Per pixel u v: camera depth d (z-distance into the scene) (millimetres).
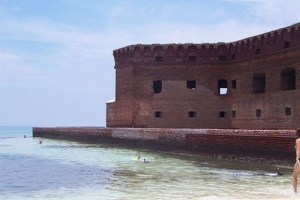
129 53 61844
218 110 58812
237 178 25109
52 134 82938
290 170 28922
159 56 60969
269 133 32531
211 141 39312
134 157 39938
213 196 19031
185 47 60156
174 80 60281
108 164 33656
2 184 23734
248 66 54250
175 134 44812
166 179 24812
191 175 26547
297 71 45719
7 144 68625
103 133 62219
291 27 46938
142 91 60969
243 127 54844
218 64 59156
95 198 19016
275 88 49188
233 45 57906
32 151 50094
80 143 66500
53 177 26422
